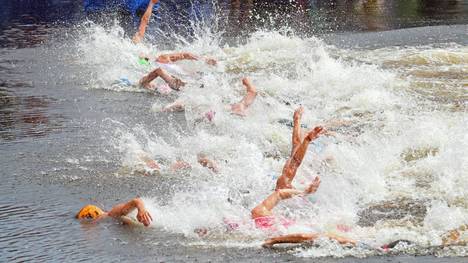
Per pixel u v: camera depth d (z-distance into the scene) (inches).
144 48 1037.2
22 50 1144.2
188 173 550.3
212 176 539.2
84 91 860.0
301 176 507.5
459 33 1064.2
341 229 430.6
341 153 543.2
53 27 1380.4
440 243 407.2
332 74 807.7
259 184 517.0
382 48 973.2
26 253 419.2
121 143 634.8
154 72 850.1
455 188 482.0
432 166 520.7
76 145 636.1
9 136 676.1
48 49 1139.9
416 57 892.6
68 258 410.0
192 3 1679.4
